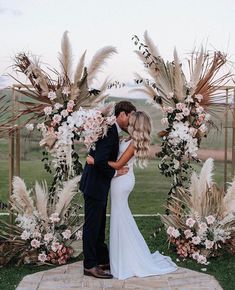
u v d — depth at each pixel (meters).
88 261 4.95
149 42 6.16
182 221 5.77
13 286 4.72
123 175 4.96
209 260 5.58
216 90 6.07
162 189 10.80
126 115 4.95
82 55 5.65
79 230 5.57
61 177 5.63
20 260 5.34
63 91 5.54
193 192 5.74
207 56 6.04
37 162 11.19
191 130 5.91
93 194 4.78
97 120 4.68
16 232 5.60
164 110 5.95
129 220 5.03
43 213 5.46
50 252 5.39
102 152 4.69
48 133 5.45
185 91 6.02
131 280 4.88
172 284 4.78
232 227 5.69
